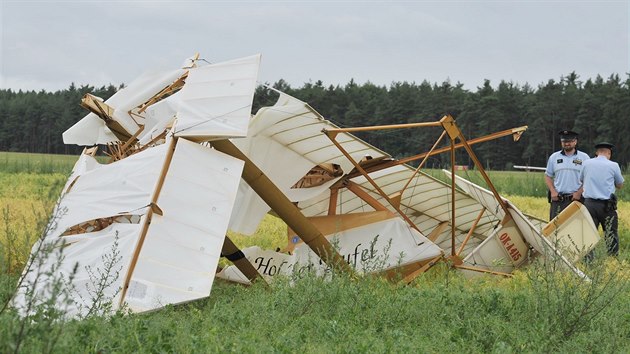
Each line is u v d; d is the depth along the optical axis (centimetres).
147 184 1700
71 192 1773
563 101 12888
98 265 1544
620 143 12288
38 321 1067
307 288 1520
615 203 2650
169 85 2242
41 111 14762
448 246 2698
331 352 1187
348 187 2222
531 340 1323
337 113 13500
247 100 1900
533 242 2103
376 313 1452
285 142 2108
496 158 12862
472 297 1585
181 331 1193
